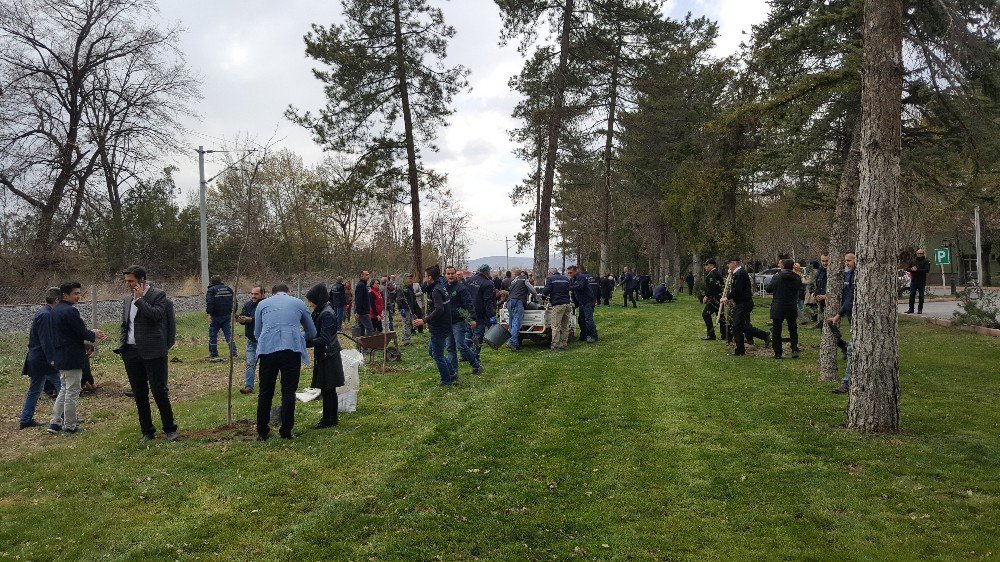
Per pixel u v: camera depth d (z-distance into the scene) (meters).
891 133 6.45
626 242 48.97
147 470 5.95
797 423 6.91
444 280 10.29
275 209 33.09
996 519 4.35
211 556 4.16
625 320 19.64
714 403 8.01
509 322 13.89
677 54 23.23
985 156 9.48
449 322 9.79
